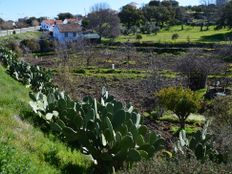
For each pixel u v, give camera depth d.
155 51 71.12
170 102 22.27
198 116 24.61
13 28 121.44
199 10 132.62
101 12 101.81
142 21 113.31
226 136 11.02
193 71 37.22
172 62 56.31
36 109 11.74
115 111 10.37
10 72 21.45
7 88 15.59
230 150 9.81
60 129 10.36
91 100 12.78
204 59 39.59
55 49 68.56
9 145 7.36
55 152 9.16
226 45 61.75
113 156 9.35
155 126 22.81
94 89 35.88
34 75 20.58
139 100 30.55
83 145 9.84
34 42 74.62
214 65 41.69
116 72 49.22
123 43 76.69
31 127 10.21
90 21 102.12
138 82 41.03
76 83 37.03
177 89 22.95
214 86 37.88
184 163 7.32
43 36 96.38
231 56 56.41
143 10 118.94
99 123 9.76
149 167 7.18
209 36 88.62
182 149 9.50
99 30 93.38
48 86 20.59
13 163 6.63
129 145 9.12
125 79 43.62
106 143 9.48
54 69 47.38
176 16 122.19
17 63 22.45
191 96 22.22
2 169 6.34
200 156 9.51
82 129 9.90
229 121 17.75
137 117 10.50
